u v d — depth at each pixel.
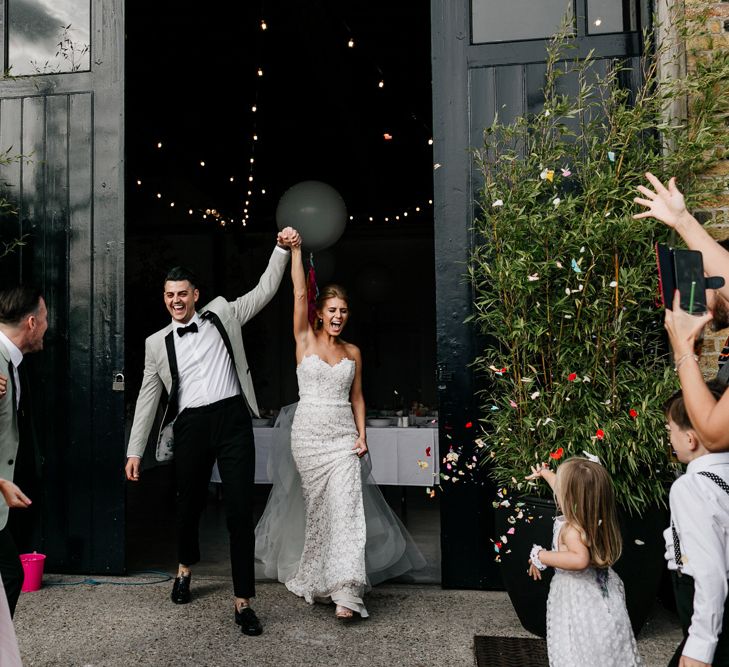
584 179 2.93
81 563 3.71
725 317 1.66
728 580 1.42
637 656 2.01
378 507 3.51
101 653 2.66
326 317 3.42
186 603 3.24
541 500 2.71
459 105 3.44
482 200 3.36
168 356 3.12
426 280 10.82
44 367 3.77
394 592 3.40
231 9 5.66
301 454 3.28
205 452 3.09
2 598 1.78
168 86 6.97
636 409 2.67
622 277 2.73
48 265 3.81
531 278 2.68
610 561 2.00
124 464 3.71
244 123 7.86
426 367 10.73
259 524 3.74
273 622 2.99
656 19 2.96
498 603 3.20
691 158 2.79
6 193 3.86
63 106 3.84
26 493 2.44
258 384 9.34
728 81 2.97
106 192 3.78
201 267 10.73
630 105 3.27
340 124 7.98
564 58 3.33
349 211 10.60
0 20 3.91
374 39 6.21
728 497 1.44
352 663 2.56
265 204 10.27
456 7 3.46
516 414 2.93
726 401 1.38
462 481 3.38
